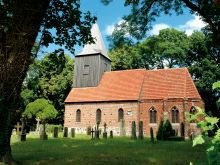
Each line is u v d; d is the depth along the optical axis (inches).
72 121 1852.9
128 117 1712.6
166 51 2081.7
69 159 437.7
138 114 1691.7
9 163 341.1
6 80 321.7
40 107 1774.1
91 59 1948.8
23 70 328.5
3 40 324.5
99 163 406.6
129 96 1739.7
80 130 1819.6
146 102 1694.1
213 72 1829.5
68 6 410.9
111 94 1803.6
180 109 1610.5
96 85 1897.1
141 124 1162.0
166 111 1631.4
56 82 2196.1
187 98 1605.6
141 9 679.7
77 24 437.1
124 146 700.0
